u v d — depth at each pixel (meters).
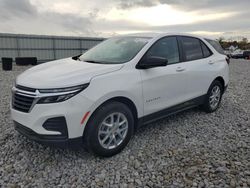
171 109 4.06
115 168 2.95
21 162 3.07
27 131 2.96
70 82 2.81
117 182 2.68
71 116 2.78
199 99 4.71
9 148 3.43
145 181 2.70
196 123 4.50
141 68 3.47
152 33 4.18
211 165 3.00
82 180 2.71
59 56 29.08
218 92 5.25
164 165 3.01
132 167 2.97
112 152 3.20
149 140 3.74
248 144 3.64
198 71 4.50
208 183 2.64
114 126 3.20
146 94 3.52
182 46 4.32
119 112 3.19
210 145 3.59
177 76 4.02
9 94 7.07
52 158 3.17
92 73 3.03
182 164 3.03
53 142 2.82
